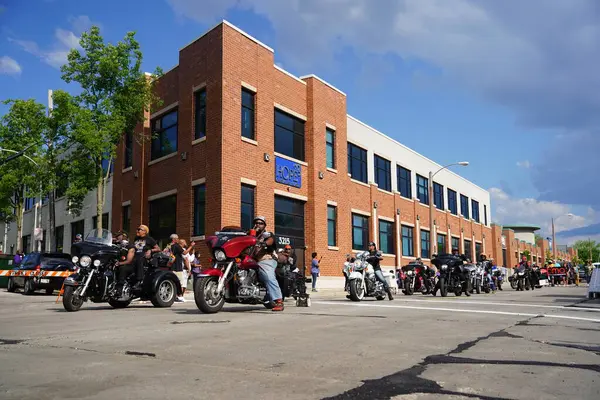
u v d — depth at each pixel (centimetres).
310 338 675
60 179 2389
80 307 1196
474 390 411
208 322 853
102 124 2178
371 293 1526
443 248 4522
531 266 3111
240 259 1050
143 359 528
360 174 3275
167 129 2509
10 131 2755
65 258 2178
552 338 707
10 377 443
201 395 387
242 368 486
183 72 2395
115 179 2781
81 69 2156
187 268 1648
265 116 2389
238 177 2203
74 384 418
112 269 1185
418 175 4162
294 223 2553
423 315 1012
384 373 468
